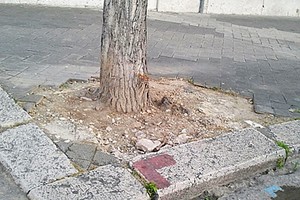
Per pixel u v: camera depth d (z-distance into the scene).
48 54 5.88
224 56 6.97
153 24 9.26
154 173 2.96
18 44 6.25
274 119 4.33
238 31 9.73
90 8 10.26
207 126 3.91
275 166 3.50
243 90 5.22
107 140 3.43
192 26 9.62
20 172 2.81
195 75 5.62
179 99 4.46
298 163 3.60
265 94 5.16
